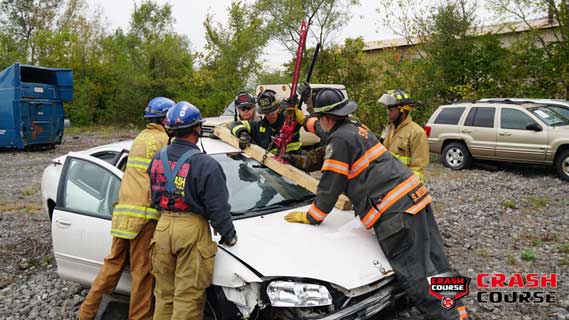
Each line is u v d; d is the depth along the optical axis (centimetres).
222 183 305
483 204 771
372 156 341
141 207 337
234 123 490
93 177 404
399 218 321
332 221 371
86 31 2825
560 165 965
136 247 343
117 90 2655
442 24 1562
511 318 386
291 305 284
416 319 371
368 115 1677
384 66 1766
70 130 2295
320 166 463
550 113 1029
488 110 1080
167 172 306
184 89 2541
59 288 460
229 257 308
